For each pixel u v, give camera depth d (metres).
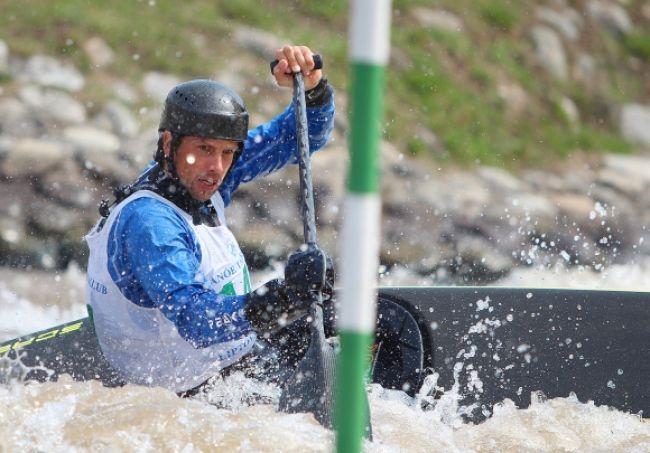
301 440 10.88
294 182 33.91
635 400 15.38
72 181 32.56
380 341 14.84
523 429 13.78
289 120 14.66
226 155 12.41
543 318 16.12
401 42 45.28
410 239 34.31
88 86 37.09
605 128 47.09
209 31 41.47
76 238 30.84
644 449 13.16
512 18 49.59
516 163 42.09
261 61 40.97
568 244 36.59
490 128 43.22
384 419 12.73
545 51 48.78
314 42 42.75
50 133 34.28
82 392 11.98
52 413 11.34
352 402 6.57
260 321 11.48
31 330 22.94
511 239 35.78
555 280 32.00
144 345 12.53
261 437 10.84
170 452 10.57
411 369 14.58
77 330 15.16
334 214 33.62
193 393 12.82
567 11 51.91
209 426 11.00
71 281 28.47
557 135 44.81
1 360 14.55
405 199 36.22
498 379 15.51
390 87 42.72
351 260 6.41
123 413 11.12
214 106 12.10
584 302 16.11
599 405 15.41
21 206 31.38
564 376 15.63
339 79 41.00
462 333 16.09
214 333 11.50
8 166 32.34
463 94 44.25
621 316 15.92
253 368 13.04
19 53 37.62
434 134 41.28
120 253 12.14
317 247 11.82
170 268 11.70
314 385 11.27
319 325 11.32
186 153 12.20
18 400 11.67
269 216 32.91
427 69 44.34
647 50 52.22
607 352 15.77
